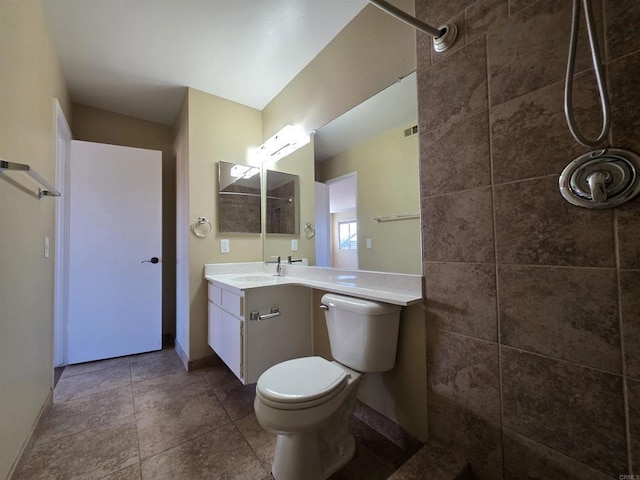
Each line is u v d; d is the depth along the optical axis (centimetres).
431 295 125
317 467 114
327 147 191
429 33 114
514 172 98
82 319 239
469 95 111
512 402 99
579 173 84
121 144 282
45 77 160
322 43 187
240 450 135
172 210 307
